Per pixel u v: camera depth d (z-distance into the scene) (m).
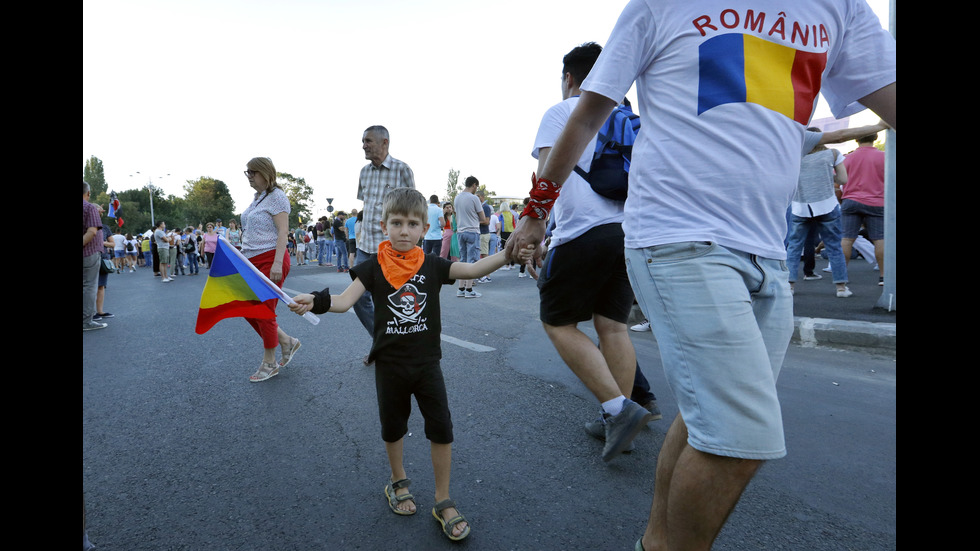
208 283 2.33
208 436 3.06
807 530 2.09
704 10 1.46
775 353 1.57
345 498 2.39
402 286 2.22
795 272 7.14
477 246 9.44
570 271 2.67
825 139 3.06
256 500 2.38
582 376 2.65
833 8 1.50
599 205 2.65
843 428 2.98
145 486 2.50
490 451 2.81
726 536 2.06
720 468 1.37
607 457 2.55
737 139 1.43
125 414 3.42
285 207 4.35
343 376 4.15
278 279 4.26
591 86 1.63
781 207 1.51
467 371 4.19
